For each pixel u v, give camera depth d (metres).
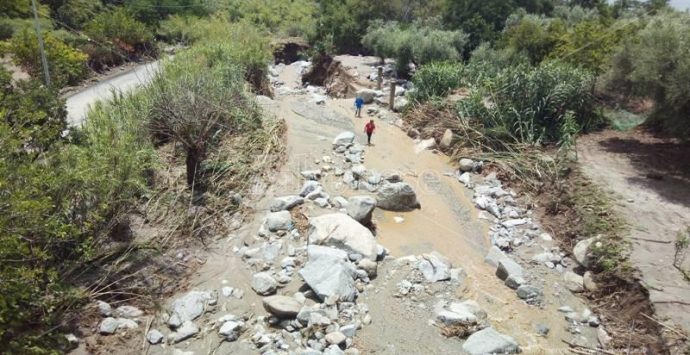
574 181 13.12
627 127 16.81
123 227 10.46
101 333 8.05
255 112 16.50
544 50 24.78
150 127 13.23
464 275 10.16
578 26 23.66
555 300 9.60
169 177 12.70
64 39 28.52
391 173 14.59
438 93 19.84
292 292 9.26
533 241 11.54
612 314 9.13
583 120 16.62
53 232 7.69
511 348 8.07
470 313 8.77
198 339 8.12
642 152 14.86
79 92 23.25
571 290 9.91
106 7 38.25
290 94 24.47
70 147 9.80
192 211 11.52
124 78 27.03
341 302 8.80
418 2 42.34
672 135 15.15
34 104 10.96
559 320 9.05
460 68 20.83
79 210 9.20
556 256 10.91
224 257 10.30
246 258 10.24
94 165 9.27
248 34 31.52
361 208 11.41
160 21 40.81
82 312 8.33
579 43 21.42
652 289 8.98
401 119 19.64
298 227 11.19
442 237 11.60
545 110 16.11
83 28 32.72
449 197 13.55
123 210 10.16
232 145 14.58
